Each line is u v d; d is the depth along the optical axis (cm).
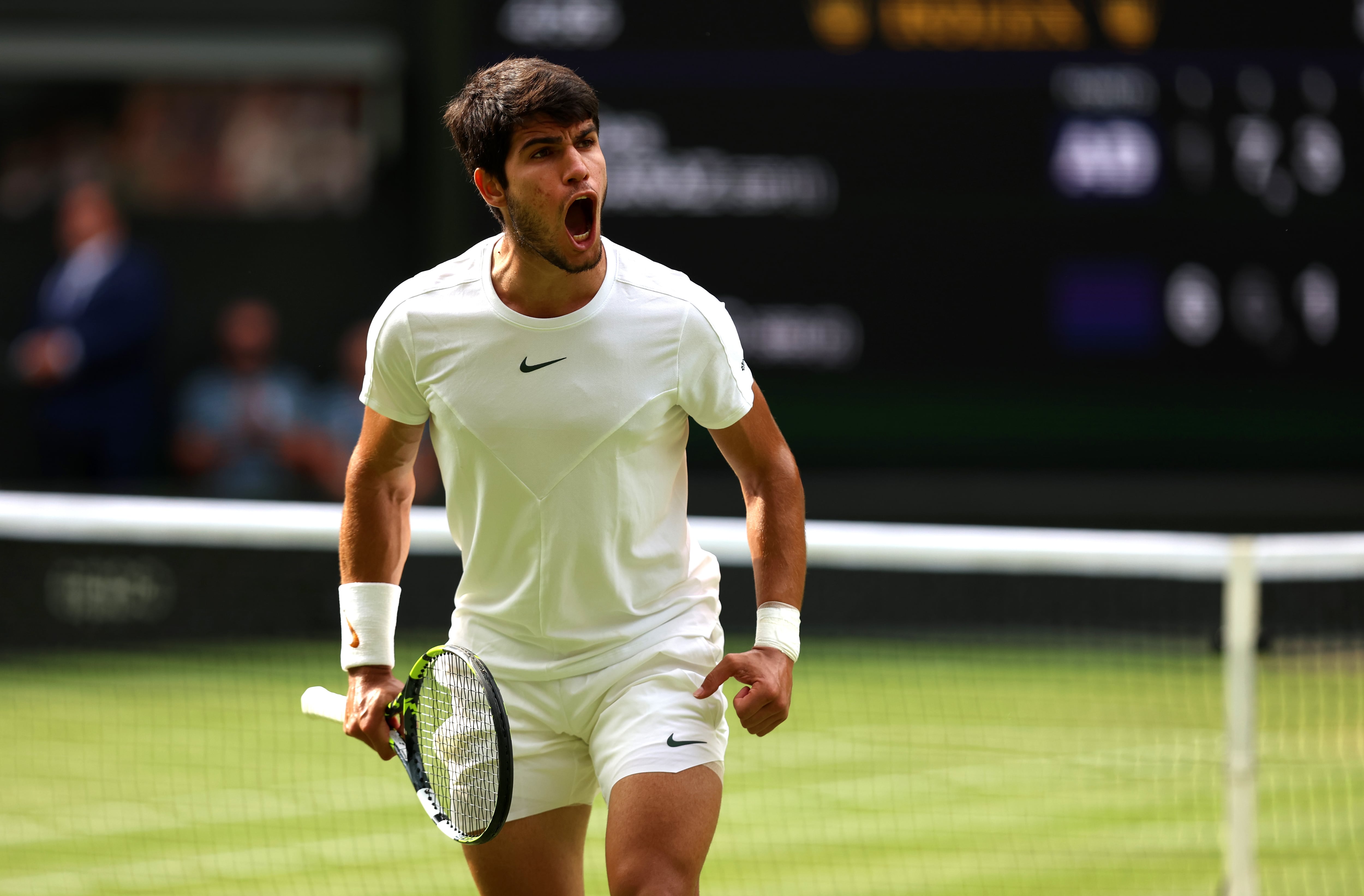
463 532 1084
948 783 2377
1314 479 3744
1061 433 3725
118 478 3812
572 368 1010
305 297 4097
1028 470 3725
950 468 3728
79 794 2323
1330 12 3681
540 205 962
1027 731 2725
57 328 3791
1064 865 1950
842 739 2689
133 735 2714
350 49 4012
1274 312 3725
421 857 2008
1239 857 1695
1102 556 1830
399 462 1095
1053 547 1862
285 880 1905
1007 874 1912
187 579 3509
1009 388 3716
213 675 3216
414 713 1070
